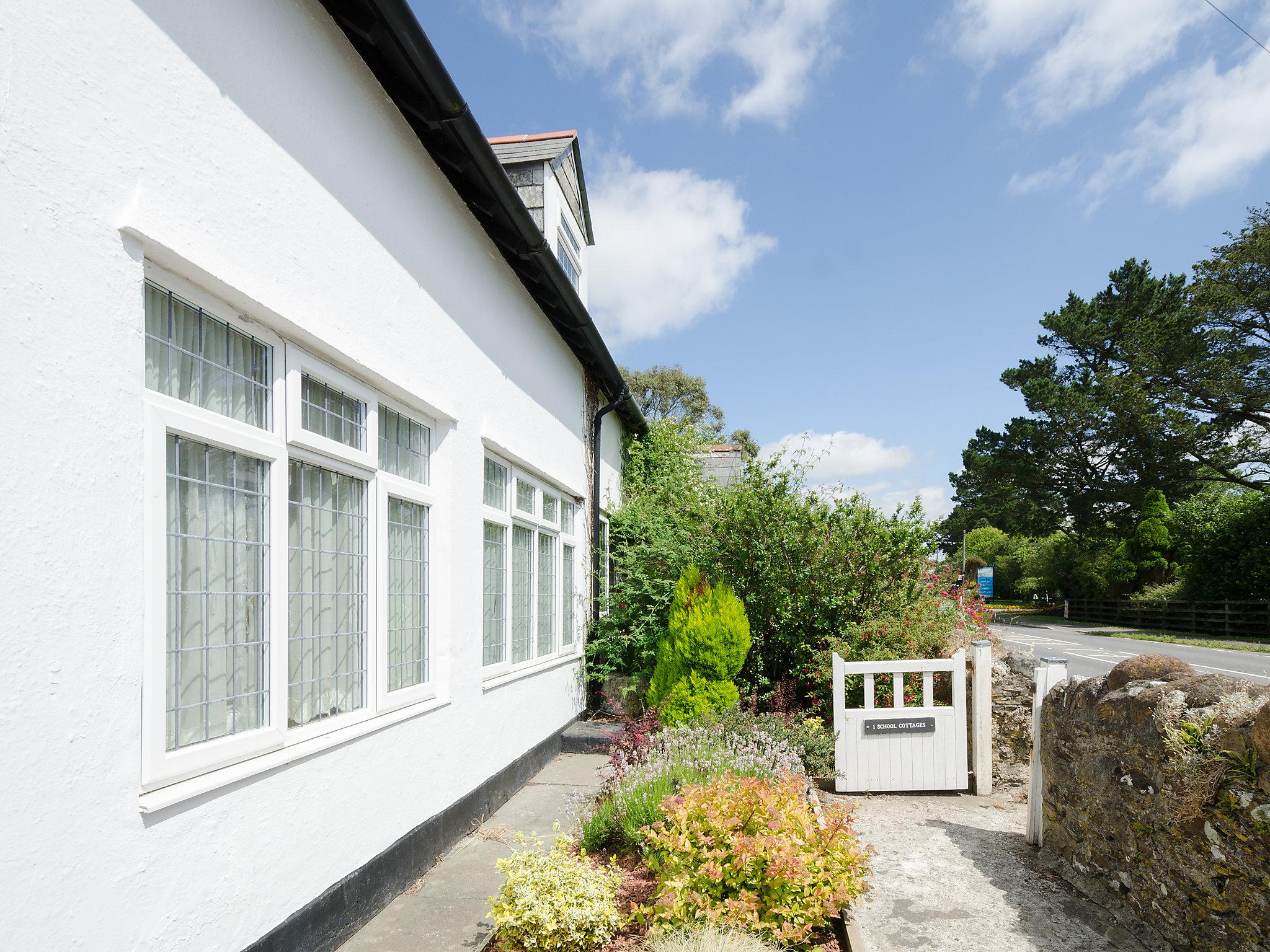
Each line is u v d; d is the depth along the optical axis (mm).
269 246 3018
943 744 6109
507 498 6258
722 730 5684
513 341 6316
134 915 2203
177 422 2537
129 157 2291
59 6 2059
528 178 8953
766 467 8352
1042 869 4438
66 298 2045
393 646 4250
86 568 2076
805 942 3326
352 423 3861
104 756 2111
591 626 9039
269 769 2893
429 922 3652
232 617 2852
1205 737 3123
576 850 4590
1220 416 31234
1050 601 41875
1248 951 2861
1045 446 37125
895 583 7973
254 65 2963
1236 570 24000
